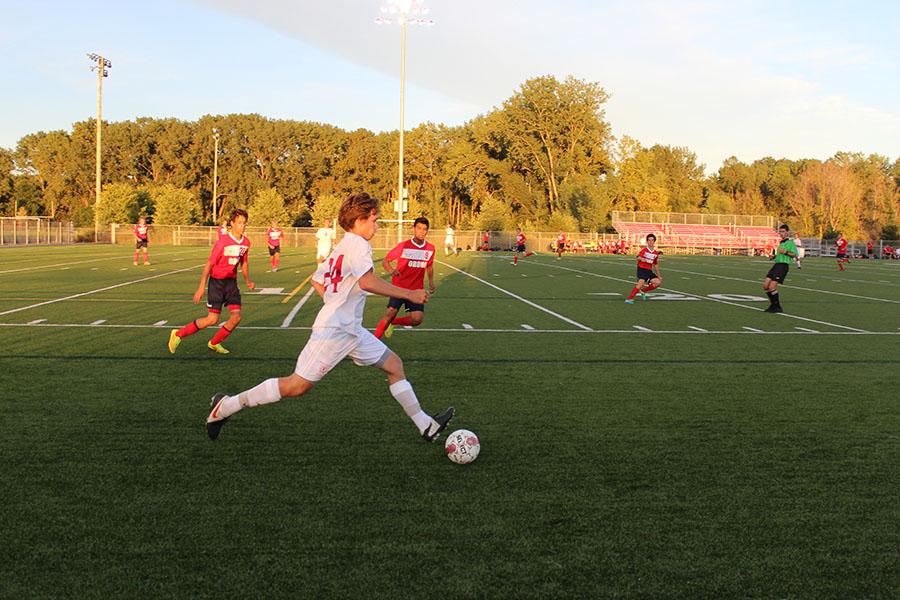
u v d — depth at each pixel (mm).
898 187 99688
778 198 99688
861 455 4992
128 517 3721
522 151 71812
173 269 24359
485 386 7043
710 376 7758
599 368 8117
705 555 3416
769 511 3965
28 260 28953
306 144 81688
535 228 67875
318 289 4977
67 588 3004
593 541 3543
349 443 5066
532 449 5016
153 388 6684
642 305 15680
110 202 57219
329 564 3246
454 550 3412
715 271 31172
